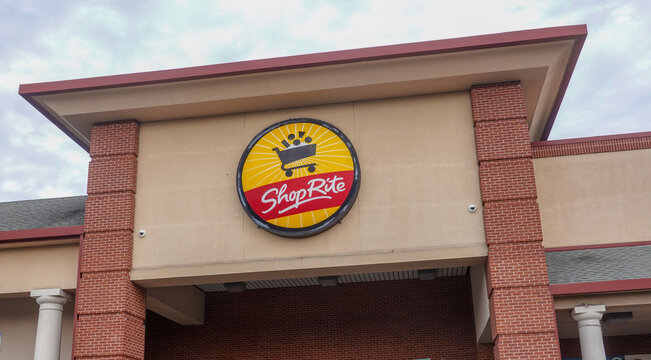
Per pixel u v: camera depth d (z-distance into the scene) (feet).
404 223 61.46
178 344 83.56
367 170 63.41
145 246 64.85
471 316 79.15
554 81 66.49
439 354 78.54
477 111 63.21
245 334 82.79
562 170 69.36
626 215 67.41
